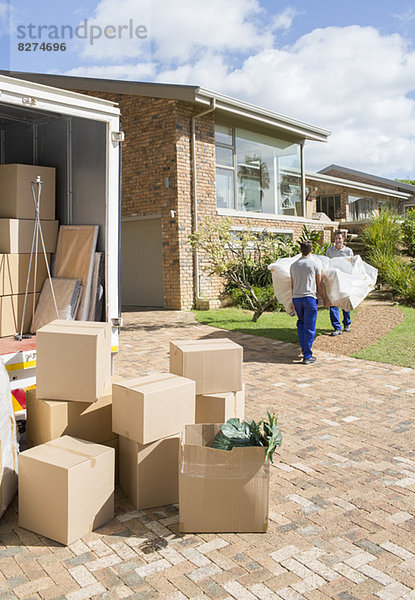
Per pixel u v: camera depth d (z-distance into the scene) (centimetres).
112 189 509
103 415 378
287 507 348
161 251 1373
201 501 314
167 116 1291
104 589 262
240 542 306
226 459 315
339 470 404
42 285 568
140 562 286
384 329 983
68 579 271
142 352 835
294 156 1667
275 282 852
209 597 255
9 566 283
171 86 1249
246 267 1424
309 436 476
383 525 324
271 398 595
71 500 302
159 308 1369
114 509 348
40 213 569
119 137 507
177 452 356
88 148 550
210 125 1355
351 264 909
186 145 1303
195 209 1319
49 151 597
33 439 382
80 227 553
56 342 362
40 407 367
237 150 1461
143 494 347
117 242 517
